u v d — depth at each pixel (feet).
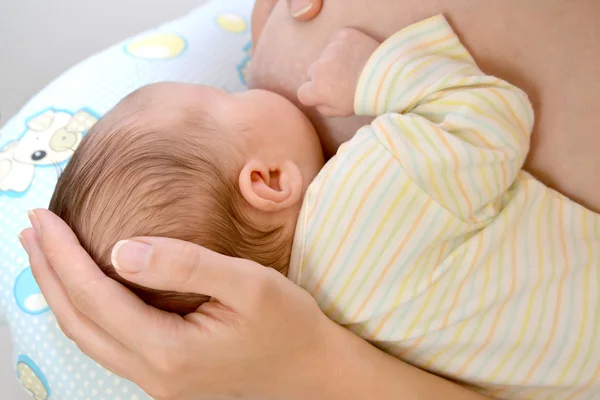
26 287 2.67
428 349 2.14
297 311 1.91
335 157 2.21
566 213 2.16
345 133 2.51
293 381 1.97
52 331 2.57
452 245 2.12
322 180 2.17
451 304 2.07
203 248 1.80
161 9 4.92
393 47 2.19
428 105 2.16
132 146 2.15
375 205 2.06
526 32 2.05
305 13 2.43
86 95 3.11
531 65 2.08
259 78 2.72
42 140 3.00
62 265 1.92
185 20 3.54
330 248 2.10
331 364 1.99
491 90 2.08
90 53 4.81
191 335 1.84
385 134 2.10
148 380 1.94
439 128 2.08
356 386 2.02
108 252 2.06
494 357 2.09
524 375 2.08
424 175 2.06
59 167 2.90
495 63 2.15
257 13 3.00
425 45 2.18
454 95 2.11
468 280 2.08
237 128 2.29
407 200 2.05
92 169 2.15
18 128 3.09
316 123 2.58
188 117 2.24
